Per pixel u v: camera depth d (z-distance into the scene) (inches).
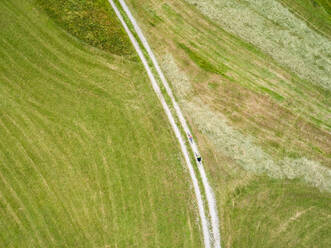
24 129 844.0
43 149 832.9
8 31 918.4
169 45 997.2
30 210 792.3
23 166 818.2
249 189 860.0
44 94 876.6
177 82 948.6
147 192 824.9
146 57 967.0
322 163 916.0
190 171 855.7
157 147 863.7
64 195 807.1
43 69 896.9
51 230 782.5
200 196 839.1
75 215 794.8
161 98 921.5
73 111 868.6
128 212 806.5
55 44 922.7
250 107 949.2
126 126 872.3
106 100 890.1
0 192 798.5
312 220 855.1
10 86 874.1
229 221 828.6
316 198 874.1
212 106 936.3
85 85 896.3
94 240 782.5
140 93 914.7
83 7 978.1
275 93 978.7
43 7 948.0
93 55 931.3
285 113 957.8
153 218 808.3
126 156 845.8
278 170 885.8
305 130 945.5
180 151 869.8
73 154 835.4
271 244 823.7
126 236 791.1
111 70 925.2
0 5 936.3
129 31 994.7
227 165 873.5
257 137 917.8
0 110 855.1
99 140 851.4
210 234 813.2
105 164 835.4
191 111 917.2
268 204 853.8
